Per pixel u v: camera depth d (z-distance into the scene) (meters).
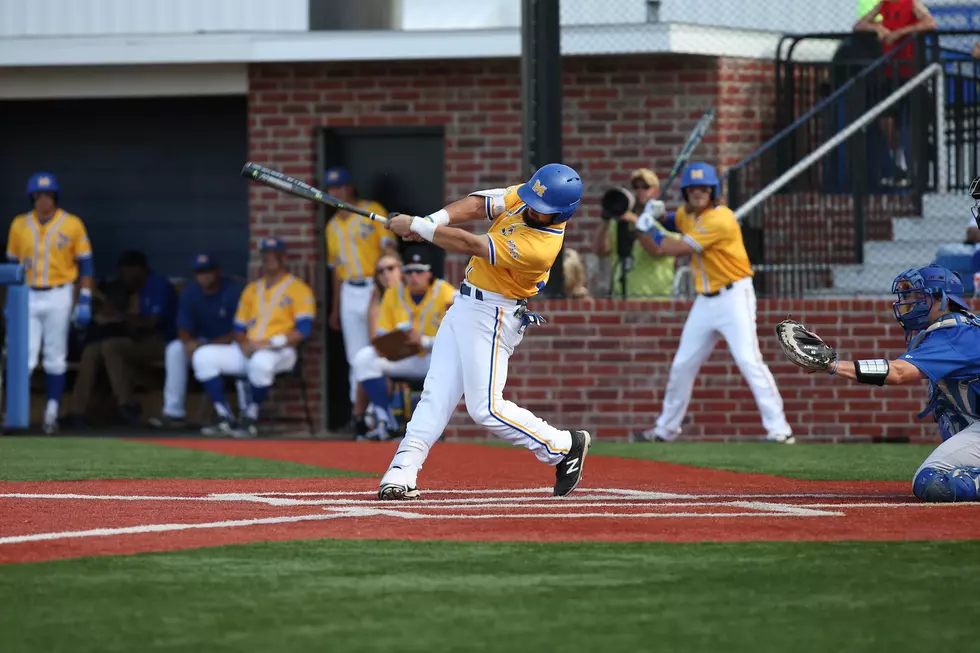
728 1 45.19
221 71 46.94
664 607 13.80
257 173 22.84
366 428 41.00
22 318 41.62
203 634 12.66
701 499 23.16
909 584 14.97
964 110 44.94
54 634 12.67
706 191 36.44
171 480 27.08
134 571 15.63
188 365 45.94
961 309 22.25
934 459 22.58
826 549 17.17
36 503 22.39
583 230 45.75
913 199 43.62
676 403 38.09
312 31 45.47
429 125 46.31
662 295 40.59
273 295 43.50
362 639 12.46
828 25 45.81
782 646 12.26
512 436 23.00
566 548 17.23
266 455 33.62
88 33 47.28
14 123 50.03
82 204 50.03
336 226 43.81
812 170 43.53
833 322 39.41
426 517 20.31
